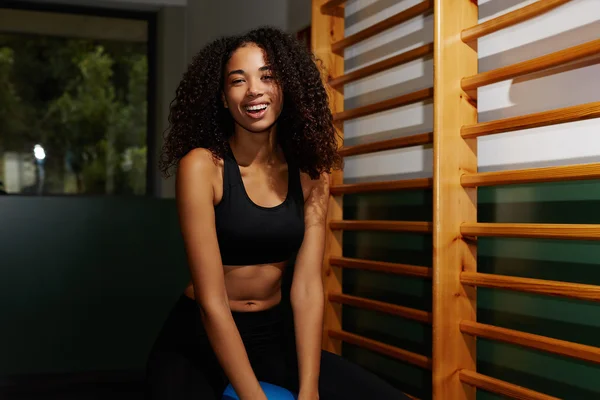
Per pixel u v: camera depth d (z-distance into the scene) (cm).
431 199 208
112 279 343
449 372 181
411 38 221
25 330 331
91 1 469
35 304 333
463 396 182
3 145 485
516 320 175
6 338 329
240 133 151
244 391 139
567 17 162
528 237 160
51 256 336
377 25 223
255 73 146
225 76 150
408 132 222
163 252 350
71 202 339
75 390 327
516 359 175
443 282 180
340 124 245
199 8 444
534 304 170
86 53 492
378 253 234
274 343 158
